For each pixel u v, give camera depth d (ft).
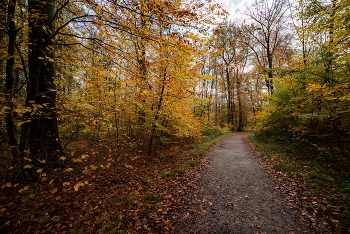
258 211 12.32
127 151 29.89
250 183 17.51
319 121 25.21
